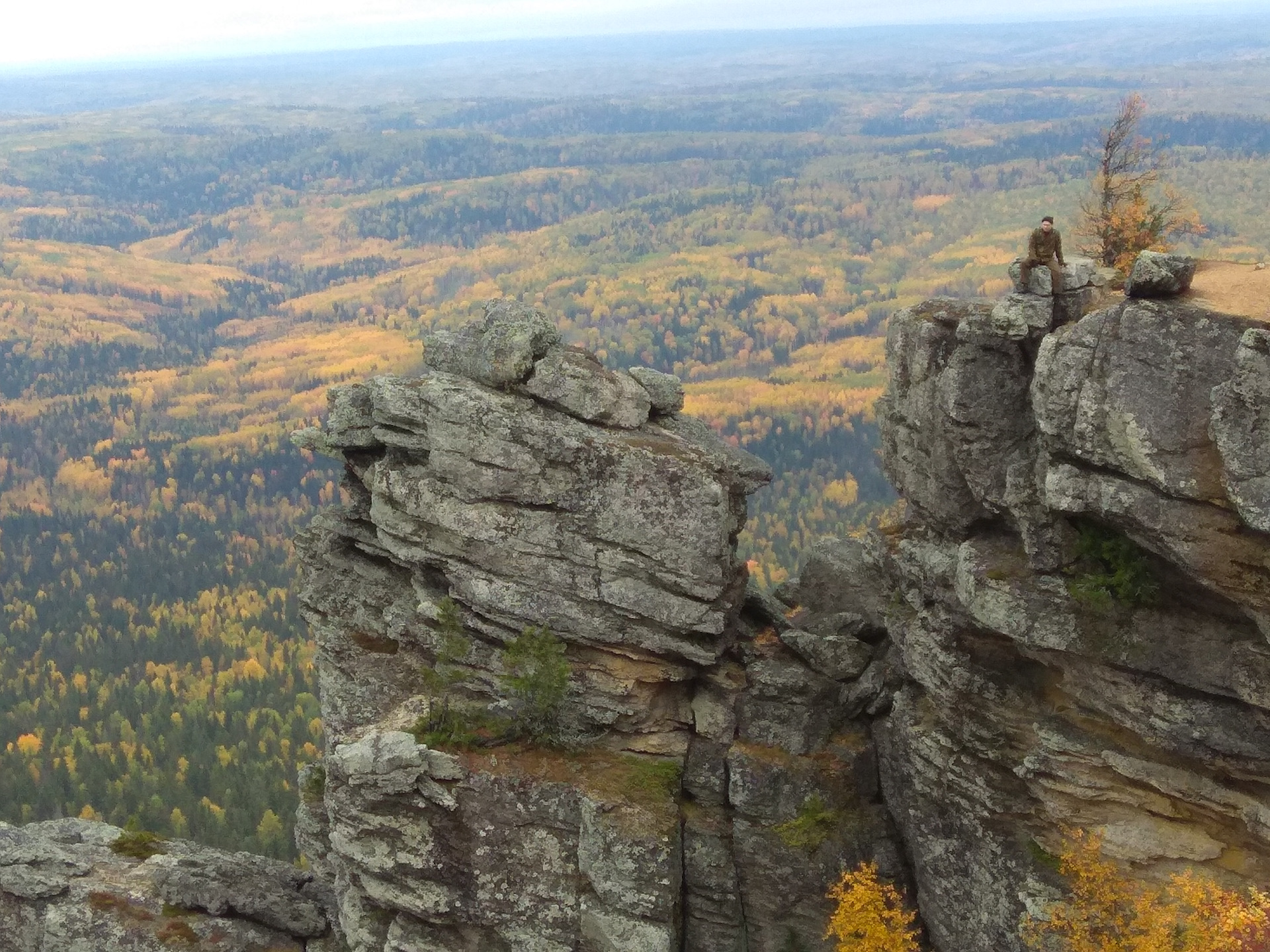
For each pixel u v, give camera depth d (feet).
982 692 122.01
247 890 159.33
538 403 139.44
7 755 530.68
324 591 159.33
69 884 159.63
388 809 134.10
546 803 132.46
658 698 142.92
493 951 134.62
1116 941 110.63
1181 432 97.14
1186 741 104.63
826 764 139.44
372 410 148.36
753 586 158.81
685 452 136.67
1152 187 154.61
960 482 121.90
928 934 133.49
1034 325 111.65
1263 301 98.58
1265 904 99.14
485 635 143.33
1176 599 105.50
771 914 135.95
